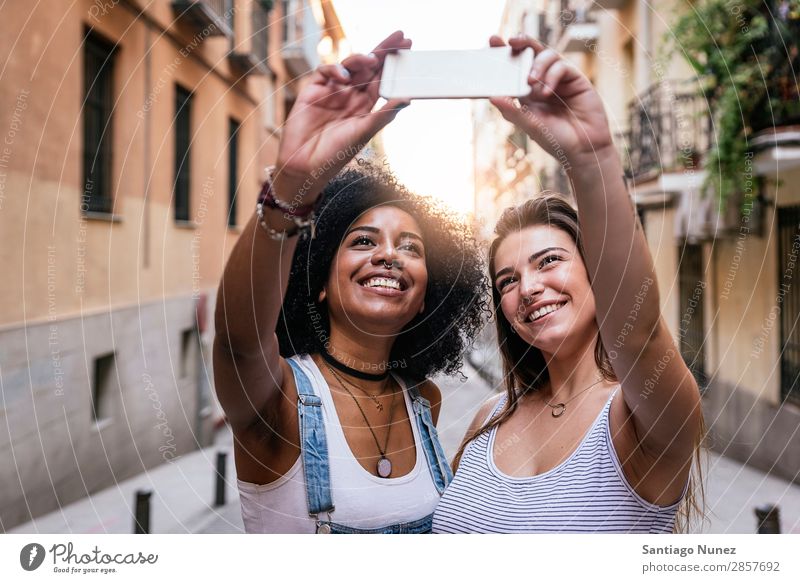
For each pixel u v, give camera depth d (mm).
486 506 976
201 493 2584
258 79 4680
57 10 2693
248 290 757
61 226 2740
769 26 3029
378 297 958
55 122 2691
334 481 947
